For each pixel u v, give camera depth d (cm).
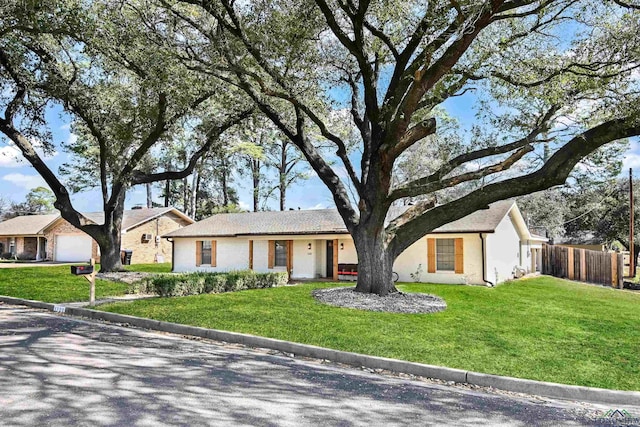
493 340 822
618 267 2053
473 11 824
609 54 992
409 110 1008
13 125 1666
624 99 982
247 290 1395
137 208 3753
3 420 395
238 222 2361
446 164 1147
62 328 878
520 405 527
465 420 455
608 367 679
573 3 976
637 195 3431
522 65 1098
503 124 1215
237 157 3453
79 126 1877
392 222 1328
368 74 1194
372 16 1137
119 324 965
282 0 1077
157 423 399
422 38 1103
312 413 448
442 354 718
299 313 1009
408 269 1825
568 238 3994
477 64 1100
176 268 2392
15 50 1367
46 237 3516
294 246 2094
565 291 1642
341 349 731
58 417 406
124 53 1302
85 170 2920
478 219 1798
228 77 1277
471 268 1717
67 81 1572
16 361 601
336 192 1323
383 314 1004
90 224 1870
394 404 496
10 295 1334
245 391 512
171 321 935
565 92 1098
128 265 2741
